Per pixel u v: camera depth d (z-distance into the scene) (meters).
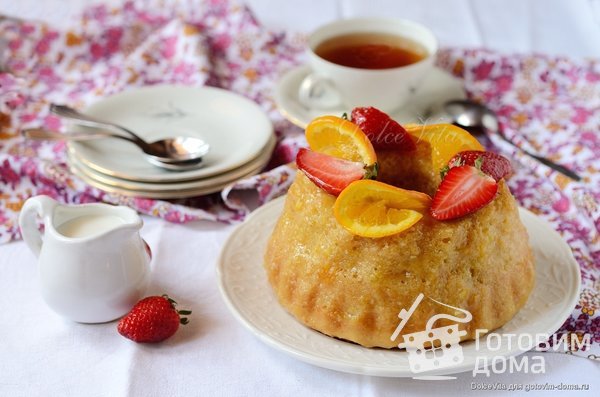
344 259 0.61
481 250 0.61
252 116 0.85
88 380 0.61
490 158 0.62
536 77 0.95
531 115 0.90
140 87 0.93
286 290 0.64
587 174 0.81
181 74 0.96
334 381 0.61
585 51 1.01
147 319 0.62
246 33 1.01
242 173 0.78
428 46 0.88
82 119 0.82
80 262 0.63
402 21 0.90
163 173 0.77
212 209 0.78
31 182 0.79
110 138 0.82
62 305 0.64
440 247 0.60
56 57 0.98
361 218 0.60
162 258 0.72
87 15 1.04
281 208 0.74
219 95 0.88
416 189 0.66
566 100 0.92
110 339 0.64
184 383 0.61
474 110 0.86
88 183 0.77
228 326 0.65
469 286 0.61
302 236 0.64
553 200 0.79
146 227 0.75
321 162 0.63
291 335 0.62
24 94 0.92
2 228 0.74
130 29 1.01
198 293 0.68
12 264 0.71
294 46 1.01
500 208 0.62
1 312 0.66
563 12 1.08
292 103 0.87
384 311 0.61
